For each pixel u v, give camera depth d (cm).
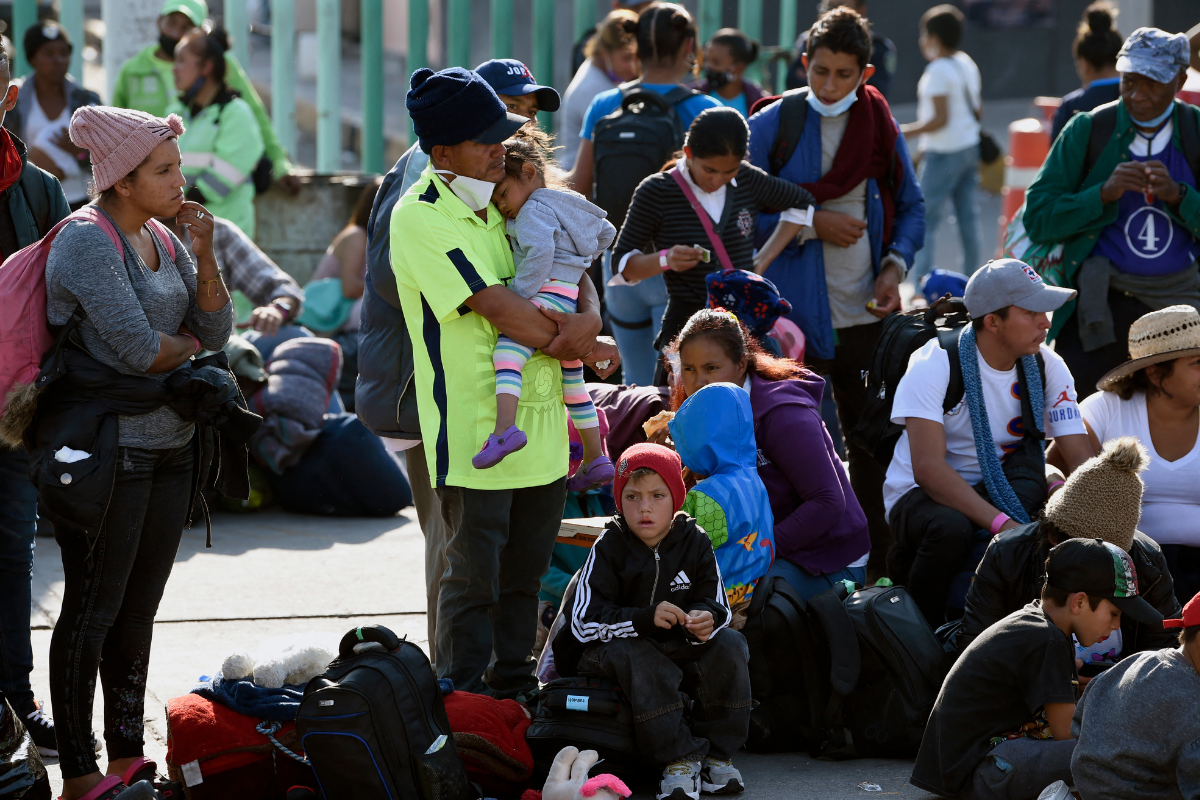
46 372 700
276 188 2019
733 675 793
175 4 1852
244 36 2153
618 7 1877
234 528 1463
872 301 1266
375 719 691
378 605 1177
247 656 788
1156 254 1207
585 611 787
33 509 852
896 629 862
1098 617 754
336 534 1441
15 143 821
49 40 1684
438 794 701
